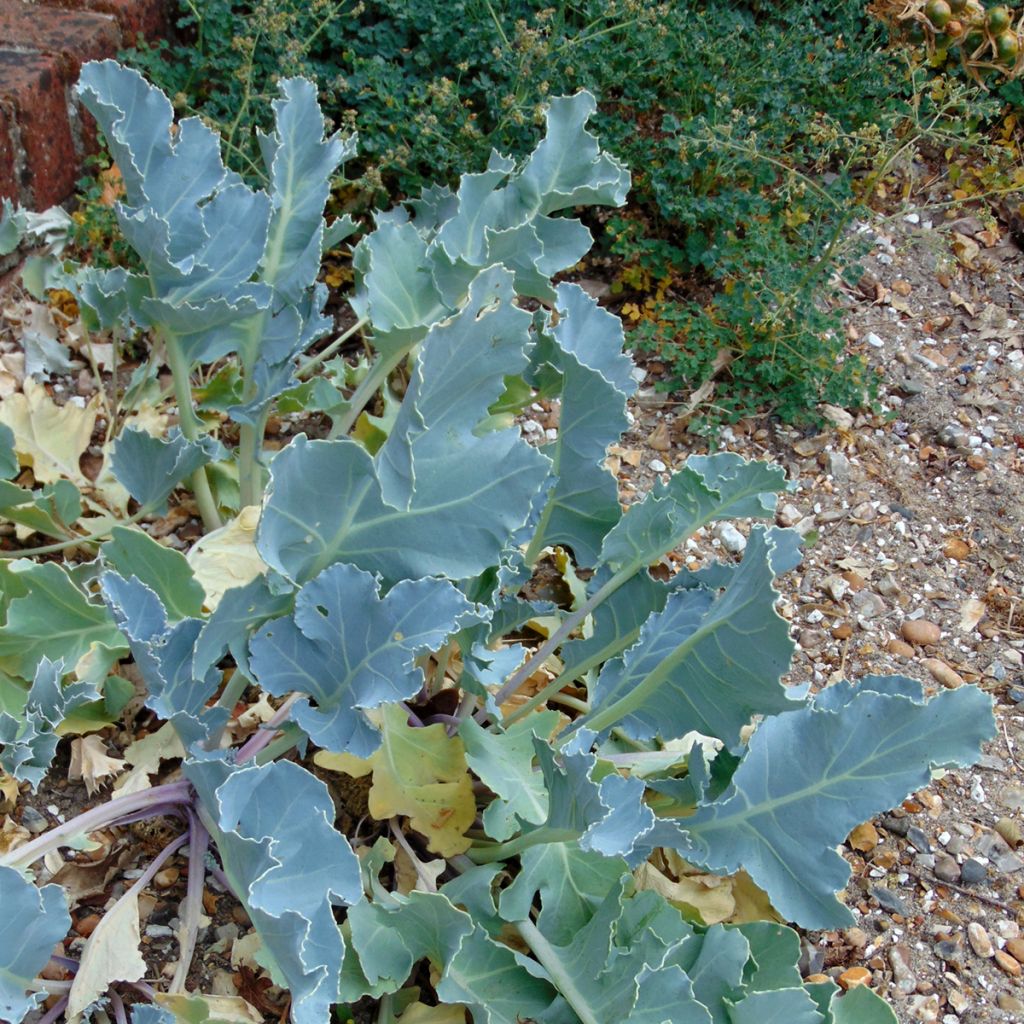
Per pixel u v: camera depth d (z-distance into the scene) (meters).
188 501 2.98
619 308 3.97
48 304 3.43
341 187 3.90
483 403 1.97
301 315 2.57
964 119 4.47
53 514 2.71
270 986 2.14
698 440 3.62
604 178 2.59
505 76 3.95
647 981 1.89
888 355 4.00
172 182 2.32
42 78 3.52
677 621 2.22
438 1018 2.05
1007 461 3.66
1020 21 3.73
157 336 2.93
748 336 3.68
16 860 1.96
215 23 4.01
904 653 3.11
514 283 2.58
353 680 2.00
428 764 2.27
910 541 3.41
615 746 2.57
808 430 3.70
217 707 2.03
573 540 2.46
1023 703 3.01
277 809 1.83
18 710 2.31
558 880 2.14
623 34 4.16
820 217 4.05
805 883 1.96
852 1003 2.04
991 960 2.47
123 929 1.97
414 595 1.92
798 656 3.08
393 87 3.88
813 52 4.32
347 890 1.77
